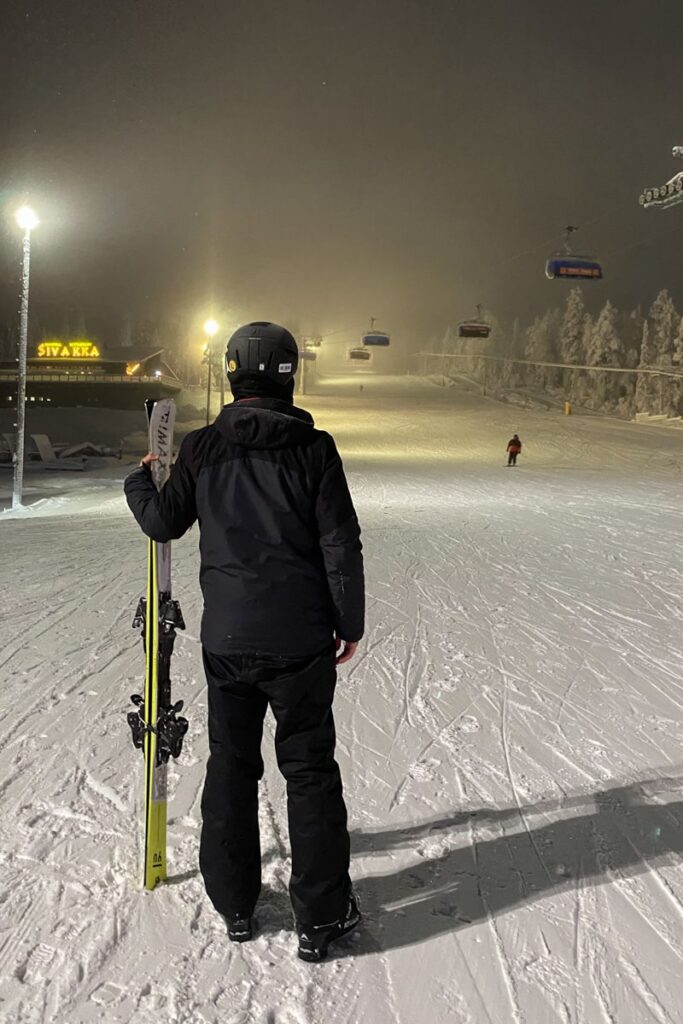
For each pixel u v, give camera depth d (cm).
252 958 237
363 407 7744
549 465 3484
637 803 342
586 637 627
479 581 871
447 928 254
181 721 271
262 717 255
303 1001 218
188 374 11106
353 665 547
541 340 11275
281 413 242
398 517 1565
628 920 258
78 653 570
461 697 480
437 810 335
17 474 1970
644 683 511
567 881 282
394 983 227
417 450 4250
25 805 331
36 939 243
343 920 240
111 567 957
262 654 237
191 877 280
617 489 2361
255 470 241
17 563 991
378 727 429
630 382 8781
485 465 3409
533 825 322
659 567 973
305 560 242
